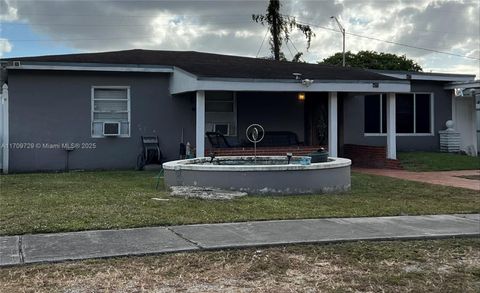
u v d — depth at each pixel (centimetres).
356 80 1548
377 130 2006
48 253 577
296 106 1841
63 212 796
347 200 959
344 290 476
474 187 1178
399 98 2034
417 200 978
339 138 1917
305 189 1027
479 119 2262
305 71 1697
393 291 475
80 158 1582
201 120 1432
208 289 476
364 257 584
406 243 652
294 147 1645
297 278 509
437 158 1772
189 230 695
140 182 1223
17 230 677
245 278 507
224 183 1011
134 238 647
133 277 505
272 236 664
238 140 1766
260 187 1002
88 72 1582
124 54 1795
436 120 2073
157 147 1609
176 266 541
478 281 504
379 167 1673
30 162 1541
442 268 547
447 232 700
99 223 721
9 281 489
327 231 698
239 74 1474
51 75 1552
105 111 1608
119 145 1616
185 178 1055
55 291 464
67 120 1570
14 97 1526
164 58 1767
